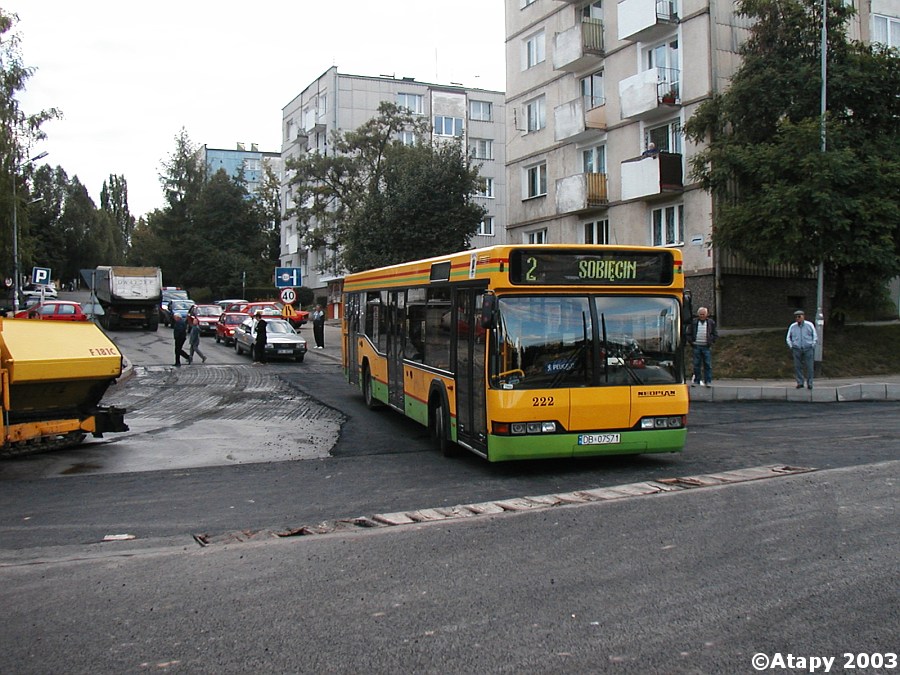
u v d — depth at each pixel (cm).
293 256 6588
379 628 471
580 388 918
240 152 10188
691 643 440
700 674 402
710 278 2438
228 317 3494
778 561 580
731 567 570
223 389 1966
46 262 8806
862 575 545
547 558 604
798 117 2075
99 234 9769
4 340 1044
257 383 2102
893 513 713
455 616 488
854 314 2597
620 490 847
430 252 2709
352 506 805
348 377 1811
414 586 546
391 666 418
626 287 945
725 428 1298
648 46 2689
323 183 4300
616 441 925
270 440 1237
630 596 516
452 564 595
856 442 1130
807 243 1883
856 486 830
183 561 619
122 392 1902
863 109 2092
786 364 1962
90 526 736
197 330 2656
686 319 969
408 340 1293
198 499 843
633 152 2773
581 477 930
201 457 1096
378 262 2717
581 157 3044
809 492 807
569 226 3080
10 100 3150
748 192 2062
